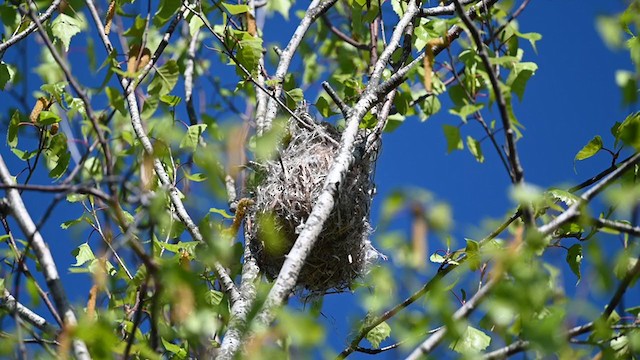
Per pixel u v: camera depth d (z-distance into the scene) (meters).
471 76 11.88
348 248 12.27
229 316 9.57
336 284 12.38
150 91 12.57
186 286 6.98
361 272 12.40
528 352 7.86
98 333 7.22
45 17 11.93
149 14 11.90
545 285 7.75
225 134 7.62
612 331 8.05
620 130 10.22
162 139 9.86
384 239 8.18
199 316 7.55
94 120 8.12
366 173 12.48
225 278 10.57
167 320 10.77
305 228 9.12
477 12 11.52
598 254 8.05
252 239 12.19
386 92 10.75
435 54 11.59
